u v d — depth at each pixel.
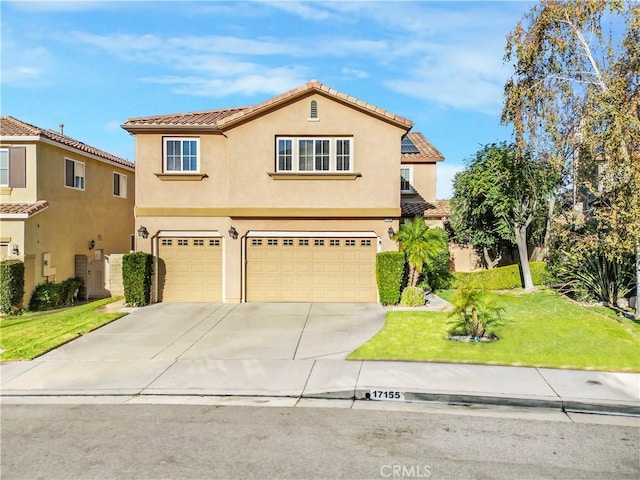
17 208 19.38
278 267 17.81
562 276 18.97
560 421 7.90
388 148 17.28
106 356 11.63
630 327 13.41
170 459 6.48
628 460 6.46
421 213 22.64
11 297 18.03
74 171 23.06
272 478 5.94
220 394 9.24
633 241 13.22
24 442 7.11
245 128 17.34
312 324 14.44
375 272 17.59
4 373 10.52
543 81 17.08
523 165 19.27
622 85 13.92
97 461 6.45
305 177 17.30
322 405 8.69
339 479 5.90
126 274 17.06
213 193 17.78
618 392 8.88
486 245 24.03
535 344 11.85
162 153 17.81
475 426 7.64
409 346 11.88
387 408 8.52
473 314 12.49
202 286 17.88
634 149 13.69
